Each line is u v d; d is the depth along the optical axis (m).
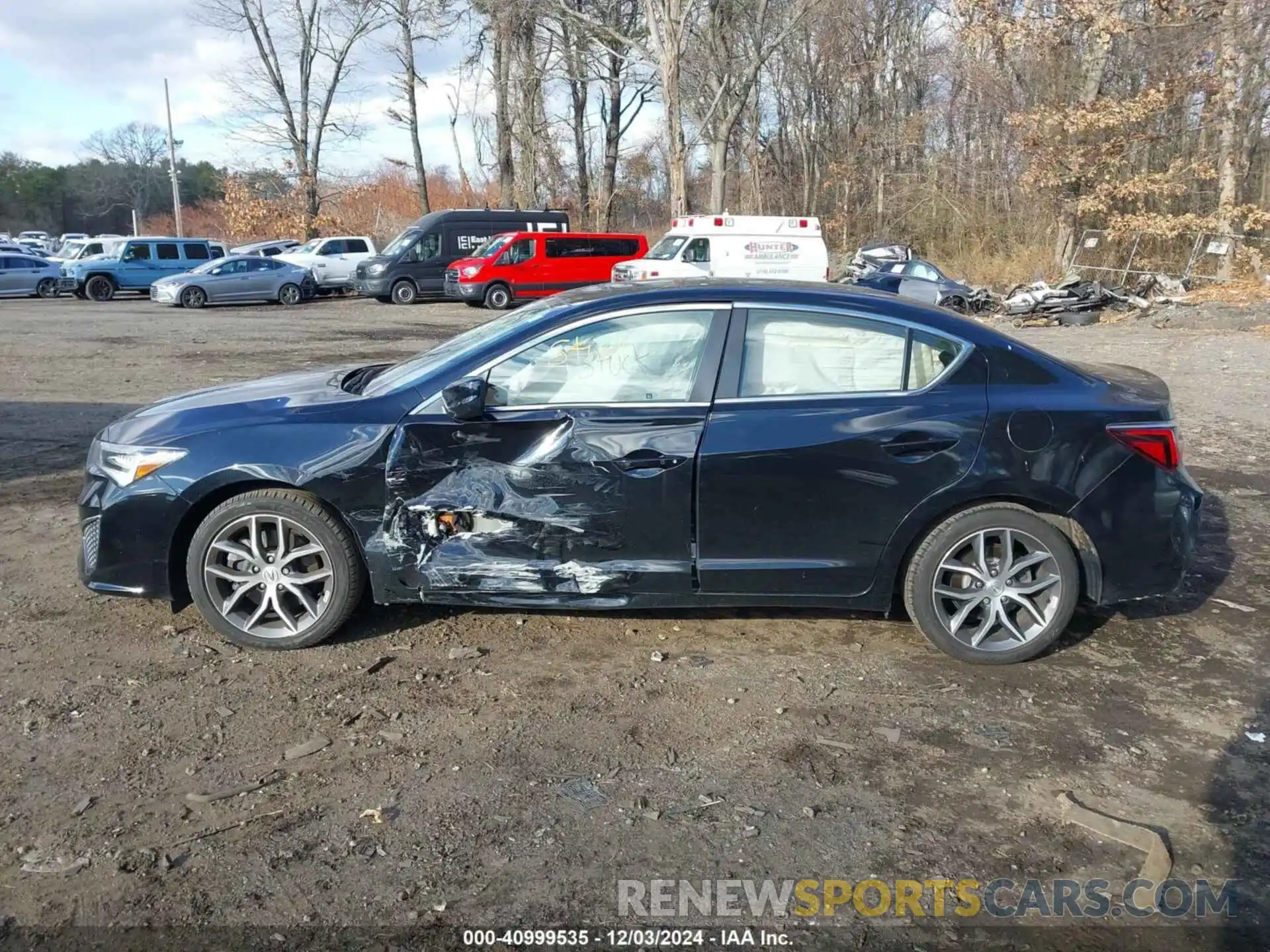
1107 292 22.88
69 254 37.53
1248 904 2.79
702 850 3.00
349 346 16.45
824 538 4.12
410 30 38.34
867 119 43.38
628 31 34.62
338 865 2.91
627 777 3.39
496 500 4.13
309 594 4.29
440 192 48.62
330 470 4.10
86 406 10.37
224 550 4.23
